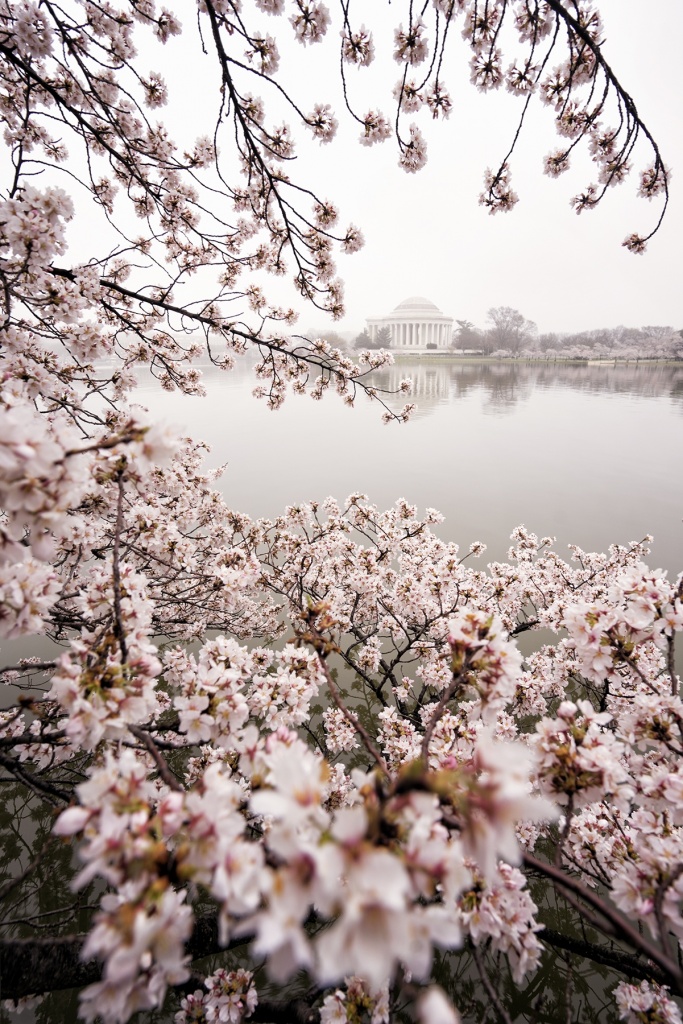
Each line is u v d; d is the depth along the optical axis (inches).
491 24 178.9
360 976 119.4
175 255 278.4
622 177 192.7
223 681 91.0
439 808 65.0
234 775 148.4
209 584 256.5
